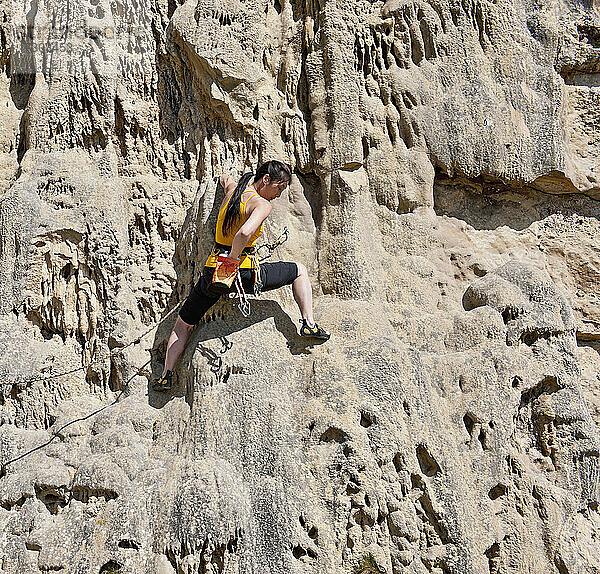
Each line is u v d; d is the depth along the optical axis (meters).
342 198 5.00
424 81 5.23
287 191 5.09
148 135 5.15
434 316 4.98
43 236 4.77
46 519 4.22
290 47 5.23
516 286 5.13
